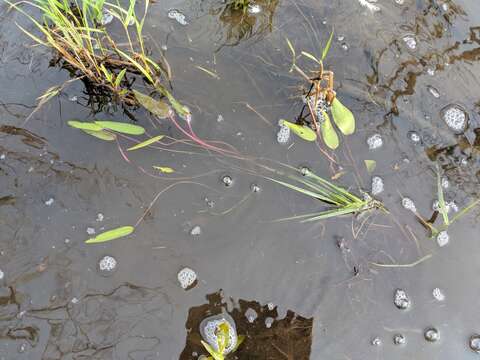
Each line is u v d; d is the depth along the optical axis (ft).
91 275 4.66
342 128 5.38
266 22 6.54
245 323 4.56
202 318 4.55
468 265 5.02
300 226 5.09
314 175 5.15
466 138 5.82
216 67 6.04
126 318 4.48
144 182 5.18
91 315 4.46
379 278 4.88
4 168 5.07
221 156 5.43
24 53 5.84
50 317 4.41
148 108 5.55
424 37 6.62
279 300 4.70
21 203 4.92
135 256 4.80
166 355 4.34
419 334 4.64
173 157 5.36
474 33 6.75
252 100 5.83
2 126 5.29
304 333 4.54
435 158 5.64
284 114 5.77
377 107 5.92
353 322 4.64
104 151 5.32
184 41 6.22
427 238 5.13
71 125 5.27
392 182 5.43
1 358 4.18
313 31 6.50
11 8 6.12
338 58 6.28
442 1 6.99
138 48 6.05
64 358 4.23
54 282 4.58
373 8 6.83
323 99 5.89
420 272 4.94
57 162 5.17
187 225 5.00
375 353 4.51
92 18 5.68
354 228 5.12
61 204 4.97
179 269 4.77
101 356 4.27
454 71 6.32
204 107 5.72
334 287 4.80
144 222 4.98
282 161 5.47
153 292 4.63
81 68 5.60
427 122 5.87
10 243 4.72
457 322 4.72
